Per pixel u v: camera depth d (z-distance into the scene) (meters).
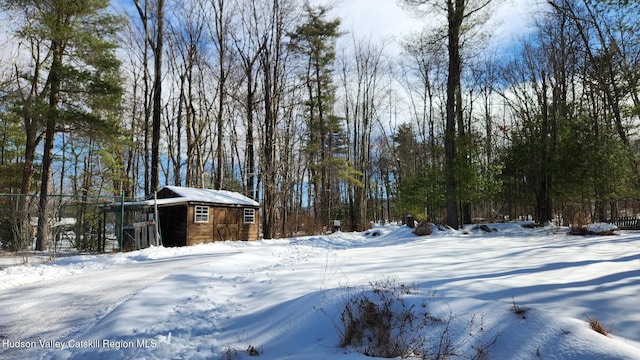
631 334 3.30
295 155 24.22
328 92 29.80
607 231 12.34
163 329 4.21
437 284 4.99
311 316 3.92
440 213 24.19
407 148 37.75
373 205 42.41
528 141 20.36
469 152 16.06
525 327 3.27
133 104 25.06
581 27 15.88
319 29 26.72
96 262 10.31
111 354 3.66
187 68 24.17
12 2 13.20
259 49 20.59
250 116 22.06
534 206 21.08
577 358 2.80
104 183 26.56
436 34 17.34
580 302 4.05
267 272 7.26
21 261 10.41
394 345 3.25
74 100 15.01
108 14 15.00
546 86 19.67
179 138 25.45
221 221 18.14
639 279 4.97
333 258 9.06
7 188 20.58
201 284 6.30
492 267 6.62
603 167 16.30
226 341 3.87
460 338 3.28
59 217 13.96
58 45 14.38
